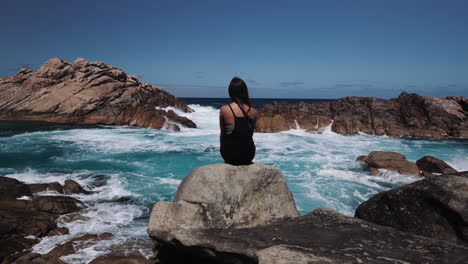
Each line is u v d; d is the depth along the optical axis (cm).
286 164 1208
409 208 330
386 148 1659
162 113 2344
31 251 572
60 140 1627
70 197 797
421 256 223
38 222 654
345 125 2162
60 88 2523
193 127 2314
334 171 1098
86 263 529
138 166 1155
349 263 210
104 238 621
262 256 220
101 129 2077
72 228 669
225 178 345
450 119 2230
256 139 1792
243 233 284
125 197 845
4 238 595
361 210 369
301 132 2119
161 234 296
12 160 1193
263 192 355
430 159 1194
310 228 287
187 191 336
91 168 1111
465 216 289
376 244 246
